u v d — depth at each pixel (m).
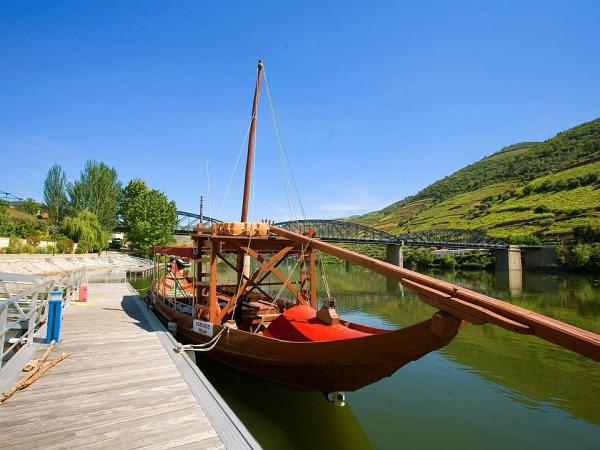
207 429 4.93
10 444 4.41
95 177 68.50
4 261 34.91
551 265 68.56
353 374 7.03
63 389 6.21
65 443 4.48
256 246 10.87
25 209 73.75
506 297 35.53
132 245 60.88
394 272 6.28
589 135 158.88
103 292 20.25
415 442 7.68
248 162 12.57
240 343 8.66
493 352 15.39
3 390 5.99
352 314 25.88
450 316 5.37
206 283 10.48
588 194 95.12
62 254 48.72
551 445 7.70
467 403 9.91
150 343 9.27
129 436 4.70
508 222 99.31
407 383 11.54
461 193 176.38
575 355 14.86
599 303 30.39
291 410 8.61
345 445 7.41
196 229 10.83
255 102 12.61
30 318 8.62
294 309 9.05
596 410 9.45
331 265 98.06
